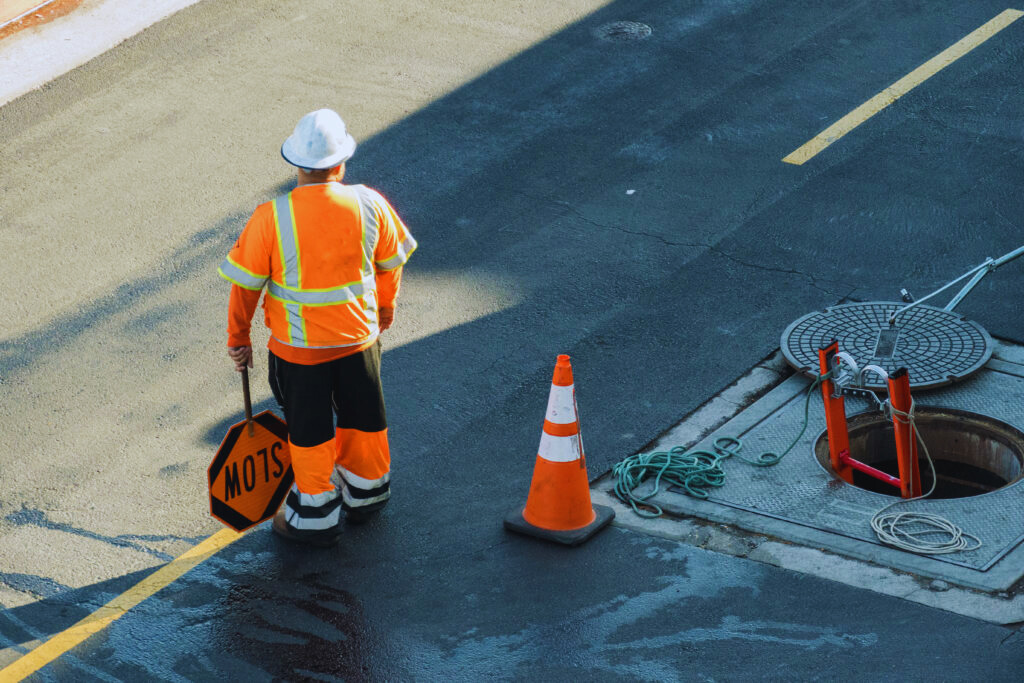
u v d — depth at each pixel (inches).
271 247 399.2
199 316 587.8
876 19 810.2
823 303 558.6
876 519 425.1
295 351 410.9
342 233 402.9
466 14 860.6
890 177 649.6
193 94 786.8
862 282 570.9
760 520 433.4
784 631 383.9
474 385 526.6
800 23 813.2
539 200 659.4
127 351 565.6
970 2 822.5
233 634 402.9
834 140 687.1
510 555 429.4
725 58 779.4
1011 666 360.8
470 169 693.3
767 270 585.9
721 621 390.9
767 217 626.8
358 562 431.8
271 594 419.8
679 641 385.1
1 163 732.0
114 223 665.6
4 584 431.5
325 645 395.9
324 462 424.8
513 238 629.6
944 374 491.8
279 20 868.0
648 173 673.6
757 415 490.0
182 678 386.0
